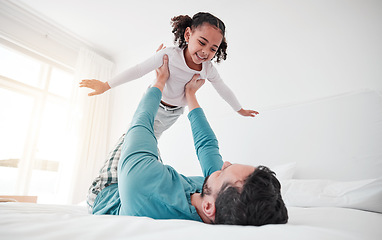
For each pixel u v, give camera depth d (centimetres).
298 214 79
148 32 319
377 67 173
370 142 154
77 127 310
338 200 115
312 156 172
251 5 254
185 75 126
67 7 279
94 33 322
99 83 124
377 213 100
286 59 218
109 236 37
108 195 84
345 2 199
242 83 237
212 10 275
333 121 171
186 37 123
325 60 197
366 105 161
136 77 129
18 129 283
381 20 180
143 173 65
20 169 277
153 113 92
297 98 202
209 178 68
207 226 47
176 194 64
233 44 255
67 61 327
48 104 312
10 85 283
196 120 111
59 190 285
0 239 31
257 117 206
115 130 335
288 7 229
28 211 68
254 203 54
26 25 291
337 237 41
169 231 41
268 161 190
